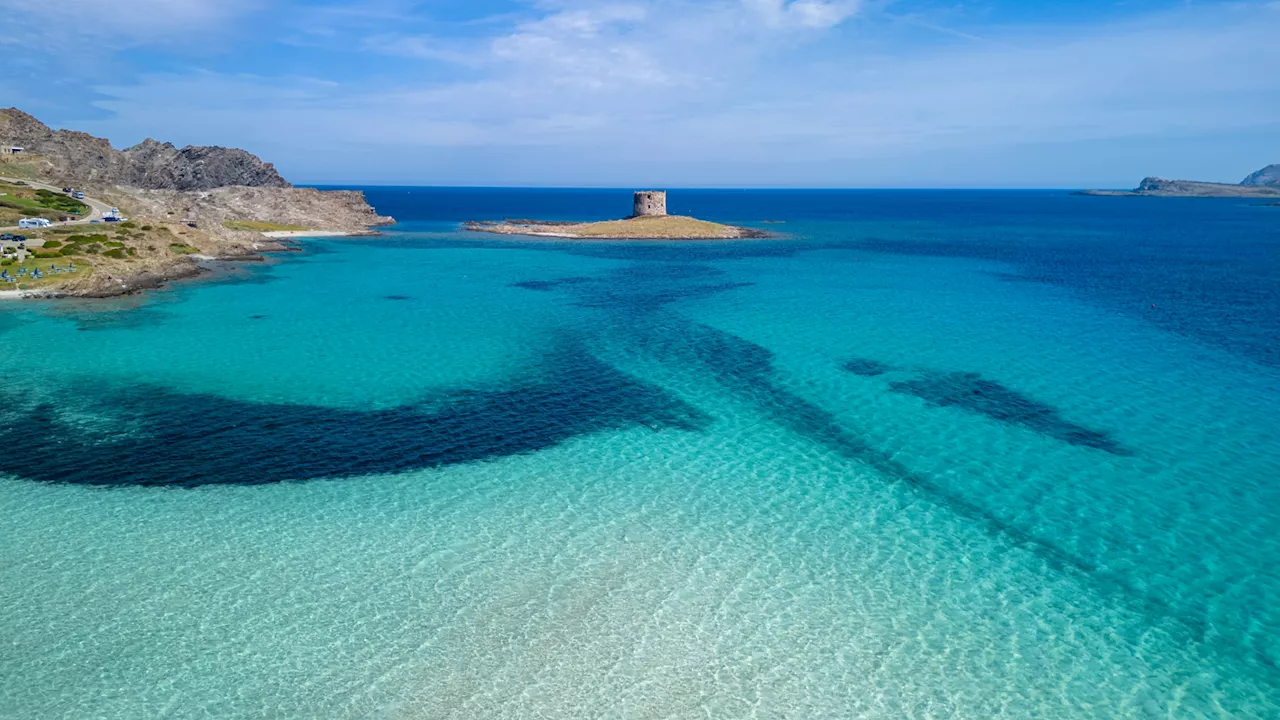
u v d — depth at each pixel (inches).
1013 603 924.0
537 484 1234.0
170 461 1285.7
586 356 2062.0
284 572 952.3
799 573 978.1
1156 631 875.4
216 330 2274.9
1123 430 1504.7
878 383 1817.2
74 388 1665.8
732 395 1721.2
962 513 1153.4
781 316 2667.3
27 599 879.1
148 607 871.7
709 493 1210.6
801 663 809.5
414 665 789.9
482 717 723.4
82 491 1163.9
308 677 768.3
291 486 1204.5
